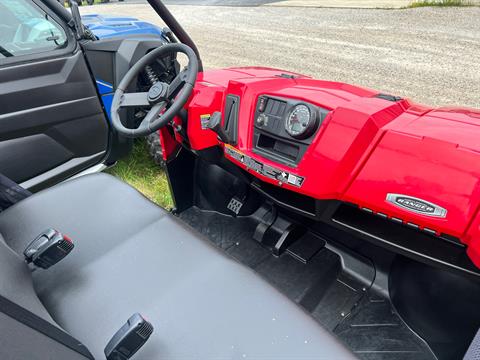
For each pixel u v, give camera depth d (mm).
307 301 1769
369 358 1506
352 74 5660
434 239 1354
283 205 1758
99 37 2834
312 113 1381
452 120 1349
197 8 14922
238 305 1151
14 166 2463
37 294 1264
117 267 1340
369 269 1805
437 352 1480
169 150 2164
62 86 2547
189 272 1289
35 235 1527
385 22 9508
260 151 1621
